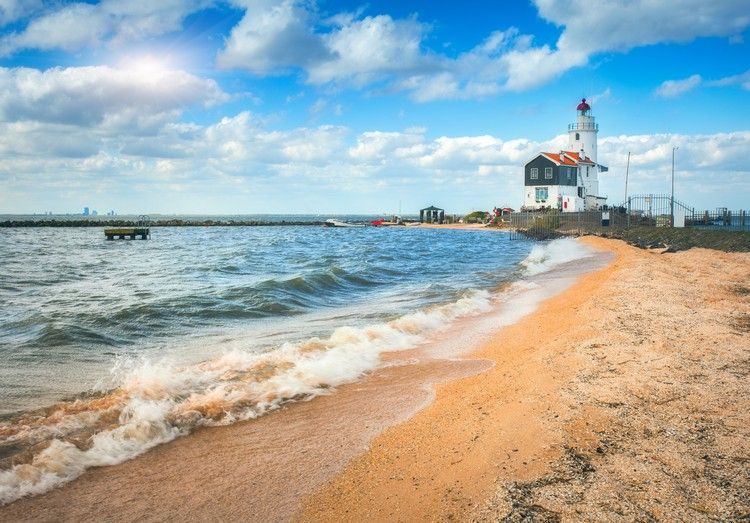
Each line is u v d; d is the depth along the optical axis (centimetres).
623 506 448
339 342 1126
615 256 3022
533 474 516
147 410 731
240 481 558
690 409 659
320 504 512
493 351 1095
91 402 767
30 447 618
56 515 494
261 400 795
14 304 1700
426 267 2920
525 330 1259
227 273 2627
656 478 493
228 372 917
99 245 5369
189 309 1547
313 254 3884
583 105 7644
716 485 477
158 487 546
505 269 2752
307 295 1862
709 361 857
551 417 652
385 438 661
